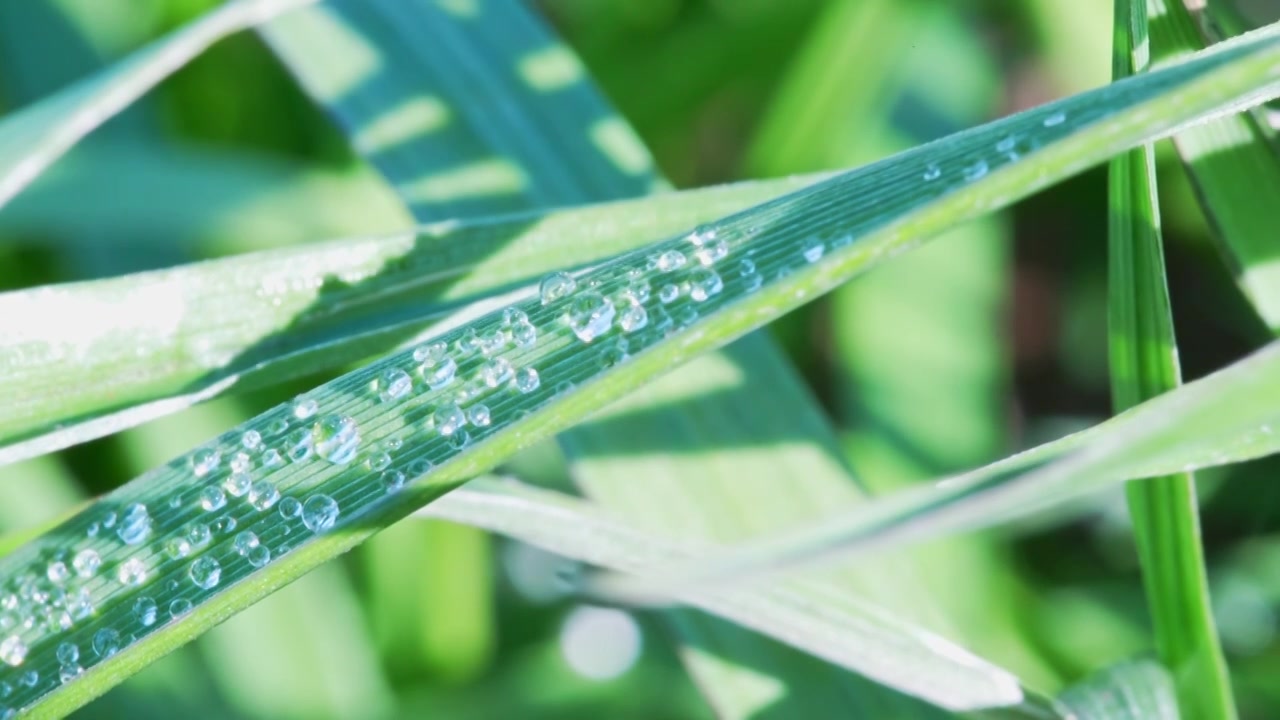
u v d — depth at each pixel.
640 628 0.41
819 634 0.26
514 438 0.24
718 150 0.49
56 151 0.28
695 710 0.39
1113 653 0.40
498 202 0.31
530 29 0.33
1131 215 0.26
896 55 0.46
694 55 0.46
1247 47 0.24
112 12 0.45
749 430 0.30
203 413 0.40
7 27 0.44
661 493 0.29
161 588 0.25
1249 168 0.27
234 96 0.46
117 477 0.41
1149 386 0.26
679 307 0.24
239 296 0.27
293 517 0.25
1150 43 0.27
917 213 0.24
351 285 0.27
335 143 0.46
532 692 0.40
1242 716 0.37
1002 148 0.24
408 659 0.41
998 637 0.38
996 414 0.42
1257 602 0.40
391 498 0.24
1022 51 0.48
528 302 0.25
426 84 0.32
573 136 0.32
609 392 0.24
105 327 0.26
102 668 0.24
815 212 0.24
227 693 0.37
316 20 0.33
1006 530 0.40
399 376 0.25
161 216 0.39
